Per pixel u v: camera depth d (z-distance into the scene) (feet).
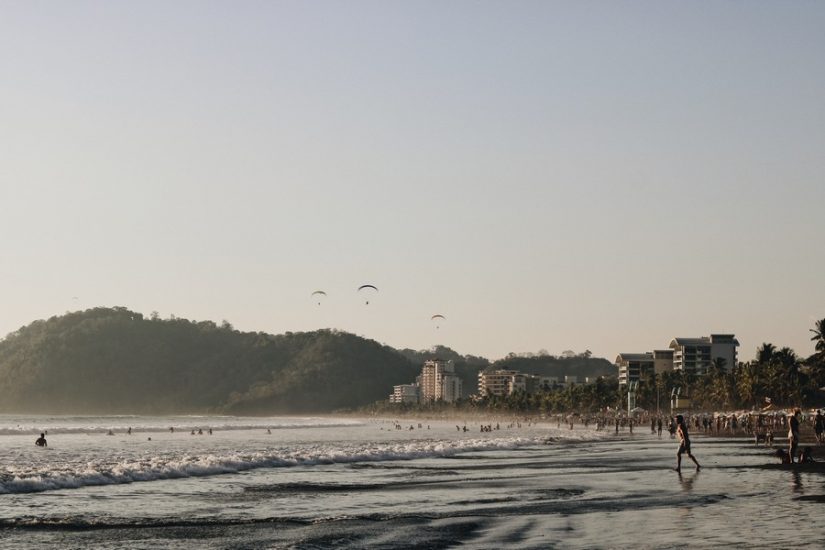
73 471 152.15
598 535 80.18
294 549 77.41
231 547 79.00
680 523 86.28
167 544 81.10
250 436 497.05
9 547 80.07
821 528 82.23
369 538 82.43
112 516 100.78
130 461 213.46
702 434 402.11
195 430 622.95
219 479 151.23
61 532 88.79
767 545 73.20
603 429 581.12
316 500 116.78
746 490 115.14
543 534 81.97
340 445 327.47
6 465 199.62
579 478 144.56
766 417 441.68
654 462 185.98
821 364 517.96
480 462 197.47
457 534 83.66
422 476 156.15
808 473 141.49
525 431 566.77
